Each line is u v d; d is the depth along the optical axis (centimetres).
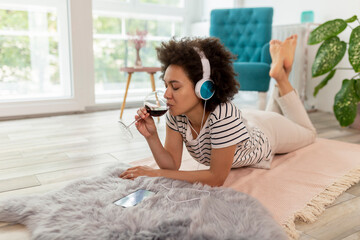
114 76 385
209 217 90
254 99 390
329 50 241
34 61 309
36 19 302
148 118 114
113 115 306
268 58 286
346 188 130
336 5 308
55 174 148
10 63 298
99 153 183
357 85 231
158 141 120
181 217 91
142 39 298
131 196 106
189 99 97
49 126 254
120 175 123
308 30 305
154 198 103
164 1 416
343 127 250
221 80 99
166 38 422
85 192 112
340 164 156
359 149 181
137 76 399
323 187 128
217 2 420
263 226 85
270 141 152
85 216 96
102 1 363
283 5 365
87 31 310
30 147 193
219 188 107
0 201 106
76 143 203
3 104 277
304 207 111
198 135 112
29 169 154
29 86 310
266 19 313
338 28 237
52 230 89
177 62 94
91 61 317
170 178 115
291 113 190
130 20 387
